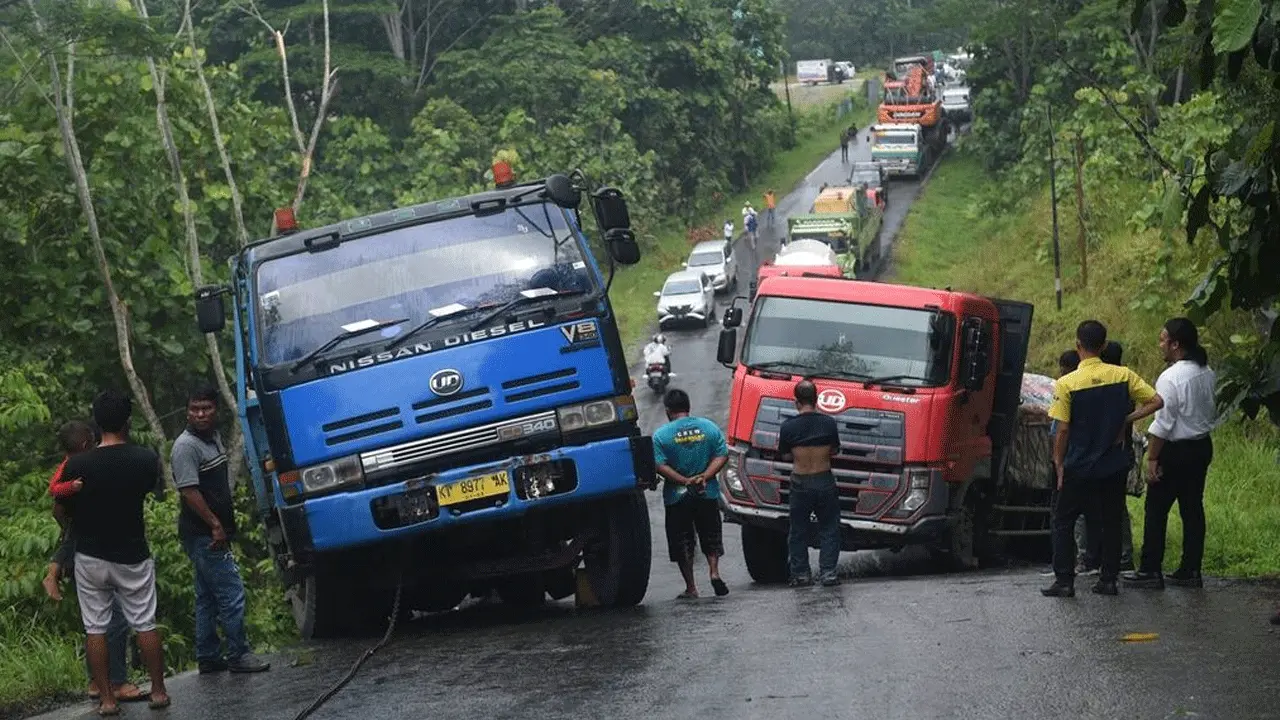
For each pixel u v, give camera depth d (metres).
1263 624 9.81
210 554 11.04
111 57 23.72
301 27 57.69
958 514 16.83
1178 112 33.91
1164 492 11.98
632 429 12.20
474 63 58.09
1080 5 58.75
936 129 78.06
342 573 12.59
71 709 10.27
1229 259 10.80
